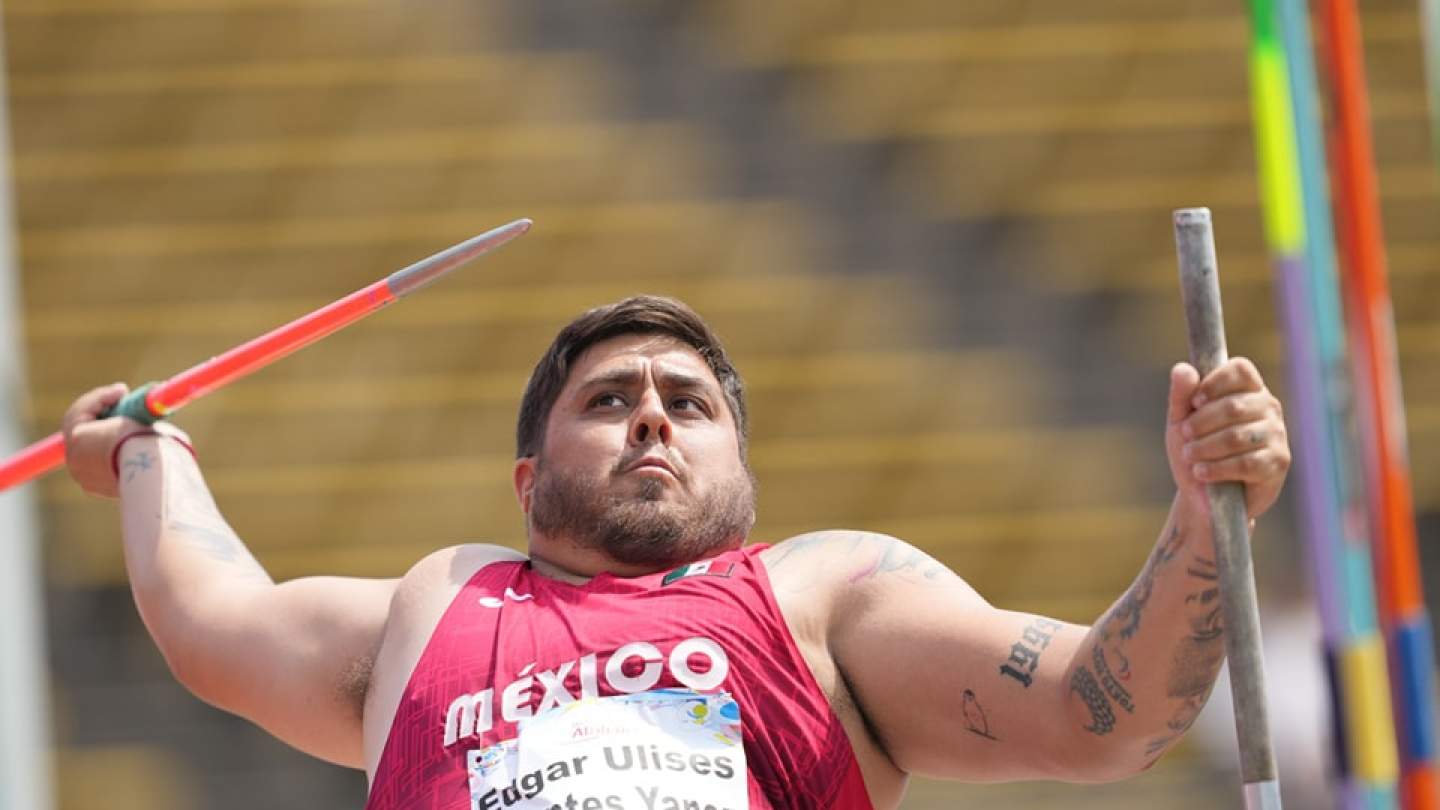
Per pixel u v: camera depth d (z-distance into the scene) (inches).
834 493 1087.0
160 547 419.8
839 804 354.0
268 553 1056.2
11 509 754.8
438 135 1175.6
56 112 1155.9
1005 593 1066.7
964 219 1178.0
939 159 1197.1
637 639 355.3
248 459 1073.5
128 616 1016.2
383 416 1090.1
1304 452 529.0
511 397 1105.4
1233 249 1182.3
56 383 1089.4
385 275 1141.7
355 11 1202.0
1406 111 1208.2
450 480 1076.5
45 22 1175.0
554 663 354.0
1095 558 1073.5
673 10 1231.5
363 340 1112.2
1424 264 1175.6
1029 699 350.9
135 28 1180.5
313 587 403.9
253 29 1189.7
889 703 366.3
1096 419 1112.2
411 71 1192.2
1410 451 1121.4
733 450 400.8
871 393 1115.9
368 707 378.9
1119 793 944.3
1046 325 1144.8
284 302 1127.0
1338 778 522.9
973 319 1143.6
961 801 935.7
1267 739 324.8
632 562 386.9
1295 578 1021.8
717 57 1219.9
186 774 959.0
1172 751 954.1
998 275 1160.2
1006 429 1106.7
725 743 344.2
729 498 393.1
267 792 956.0
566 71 1204.5
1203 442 319.9
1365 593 523.8
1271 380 1138.7
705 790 337.1
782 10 1235.9
